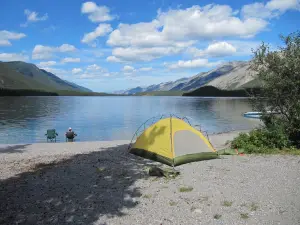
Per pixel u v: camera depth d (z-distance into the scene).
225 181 10.08
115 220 7.36
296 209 7.52
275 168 11.54
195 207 7.98
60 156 15.89
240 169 11.59
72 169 12.55
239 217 7.25
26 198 9.02
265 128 16.19
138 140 15.80
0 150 18.80
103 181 10.67
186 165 12.73
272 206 7.78
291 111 15.27
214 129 35.28
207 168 11.99
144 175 11.38
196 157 13.41
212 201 8.34
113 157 14.96
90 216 7.62
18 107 85.19
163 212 7.75
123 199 8.78
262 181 9.89
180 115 57.06
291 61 14.94
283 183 9.59
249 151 14.91
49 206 8.35
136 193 9.28
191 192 9.16
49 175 11.62
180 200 8.54
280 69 15.38
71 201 8.70
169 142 13.48
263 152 14.62
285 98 15.44
